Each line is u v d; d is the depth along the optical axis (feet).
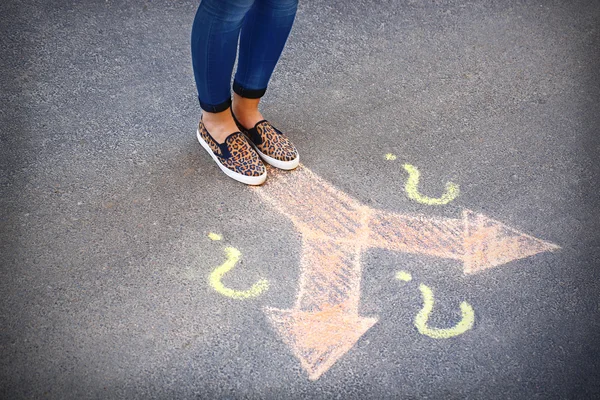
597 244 7.21
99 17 9.71
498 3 10.56
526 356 6.16
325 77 9.09
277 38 6.80
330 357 6.03
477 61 9.54
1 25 9.39
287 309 6.36
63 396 5.63
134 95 8.60
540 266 6.93
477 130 8.49
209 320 6.22
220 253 6.81
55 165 7.60
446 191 7.66
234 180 7.58
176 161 7.77
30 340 5.97
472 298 6.58
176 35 9.59
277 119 8.43
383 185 7.68
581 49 9.88
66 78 8.74
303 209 7.33
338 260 6.83
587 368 6.12
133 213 7.13
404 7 10.37
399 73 9.26
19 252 6.66
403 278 6.70
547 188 7.79
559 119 8.72
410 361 6.05
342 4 10.28
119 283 6.46
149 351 5.96
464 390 5.90
